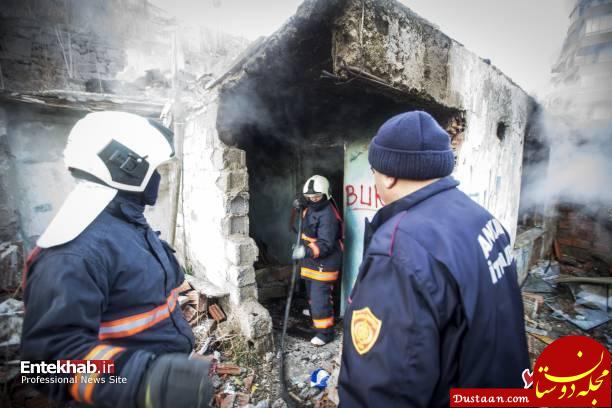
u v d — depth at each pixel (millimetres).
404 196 910
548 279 4180
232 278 2537
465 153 2375
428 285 711
